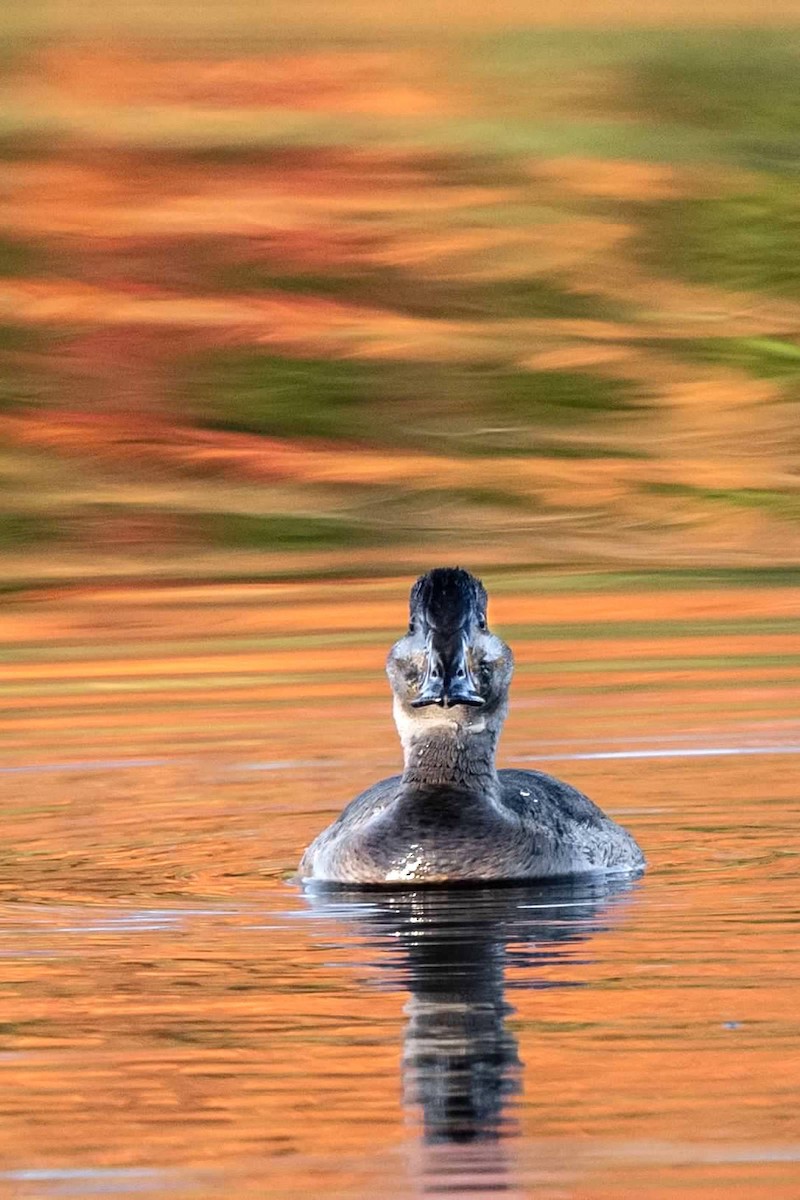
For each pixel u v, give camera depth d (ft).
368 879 32.17
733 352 103.65
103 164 139.74
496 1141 21.01
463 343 104.73
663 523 78.13
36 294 113.39
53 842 35.65
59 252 121.08
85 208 129.70
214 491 83.61
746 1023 24.61
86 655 56.90
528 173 136.15
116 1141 21.26
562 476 85.20
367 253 120.57
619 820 36.68
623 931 29.12
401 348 103.91
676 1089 22.34
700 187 132.36
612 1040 24.06
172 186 134.92
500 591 66.13
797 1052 23.52
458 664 31.91
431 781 32.73
